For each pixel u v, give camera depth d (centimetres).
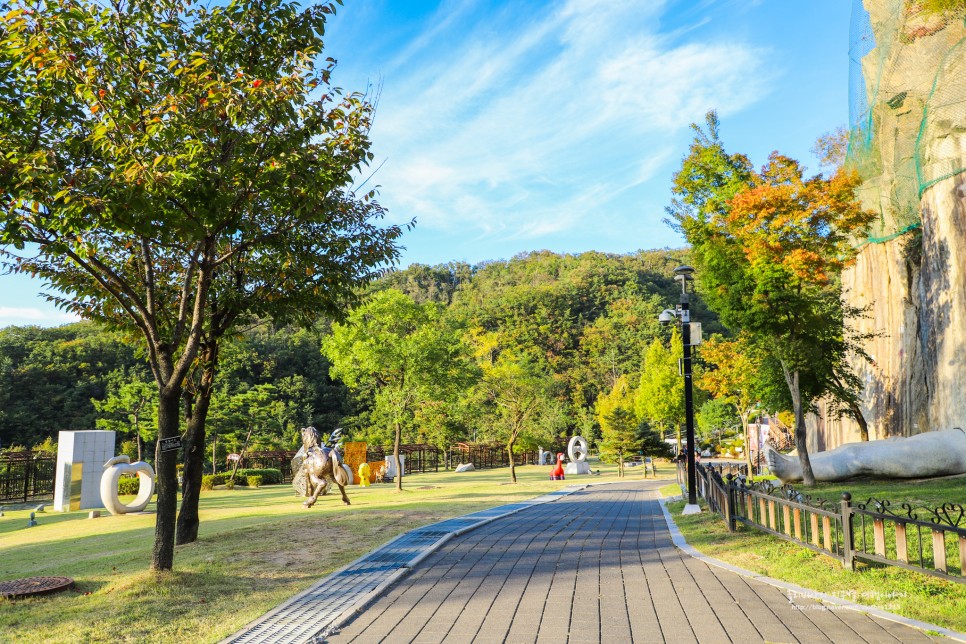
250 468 5353
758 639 558
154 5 867
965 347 1806
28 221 757
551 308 12206
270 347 7900
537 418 5222
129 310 884
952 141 1891
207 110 810
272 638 598
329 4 905
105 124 754
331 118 893
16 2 765
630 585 767
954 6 1708
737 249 2008
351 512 1647
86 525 2150
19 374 5819
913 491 1473
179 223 794
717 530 1133
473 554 996
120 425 4262
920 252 2244
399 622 640
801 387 1994
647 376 5050
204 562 962
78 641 600
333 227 1064
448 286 17062
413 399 3312
